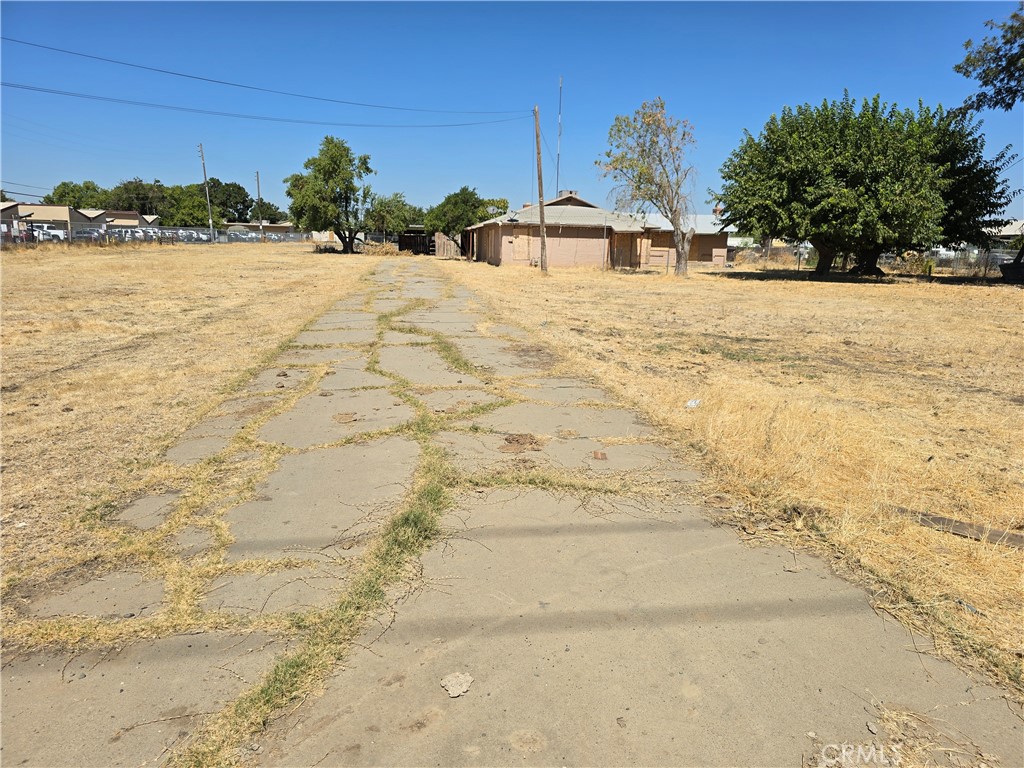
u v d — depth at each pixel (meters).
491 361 7.40
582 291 19.25
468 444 4.43
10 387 5.97
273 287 17.66
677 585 2.69
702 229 48.69
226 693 2.04
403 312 12.21
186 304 13.20
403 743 1.86
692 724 1.95
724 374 6.96
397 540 3.02
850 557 2.91
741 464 3.95
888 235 22.53
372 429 4.76
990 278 26.98
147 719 1.94
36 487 3.61
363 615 2.45
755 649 2.29
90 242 41.72
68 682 2.09
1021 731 1.93
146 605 2.50
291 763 1.78
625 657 2.24
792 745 1.87
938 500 3.55
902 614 2.50
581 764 1.80
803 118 24.91
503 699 2.04
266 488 3.65
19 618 2.41
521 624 2.42
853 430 4.68
